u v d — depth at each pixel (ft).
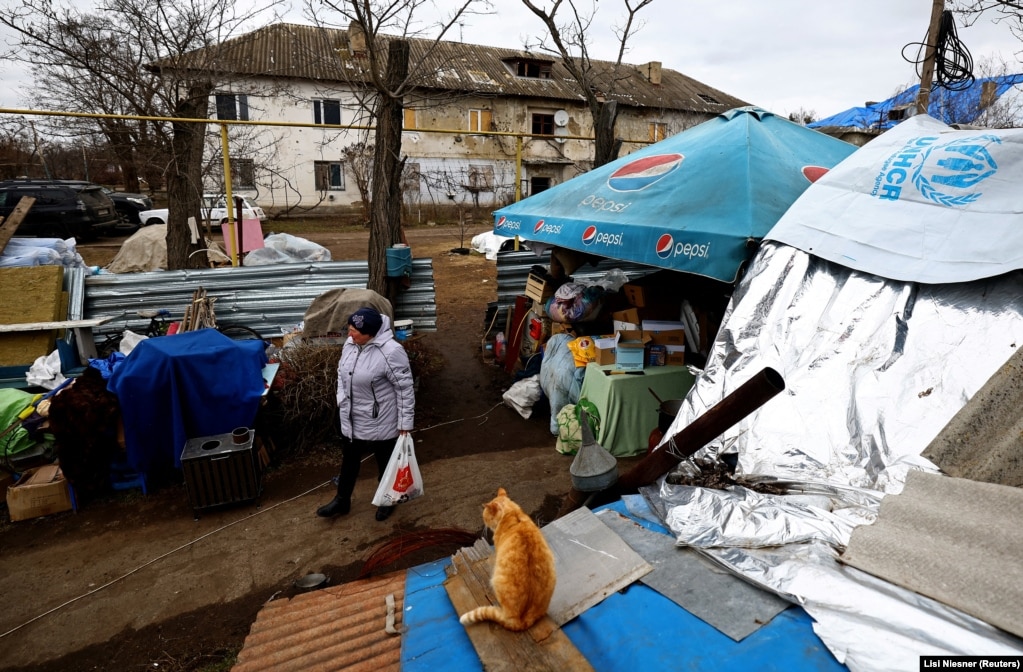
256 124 25.66
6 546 15.23
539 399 22.58
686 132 23.48
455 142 90.17
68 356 21.94
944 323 9.64
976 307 9.47
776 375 8.03
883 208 12.00
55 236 54.54
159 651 11.83
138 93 29.81
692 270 15.08
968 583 5.84
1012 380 7.96
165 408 16.92
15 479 17.60
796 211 13.64
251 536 15.42
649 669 5.99
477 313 37.81
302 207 81.10
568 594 7.44
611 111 29.94
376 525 15.79
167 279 26.04
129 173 67.62
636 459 18.53
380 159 25.41
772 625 6.23
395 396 15.12
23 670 11.46
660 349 19.11
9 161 56.90
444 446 20.24
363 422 15.12
